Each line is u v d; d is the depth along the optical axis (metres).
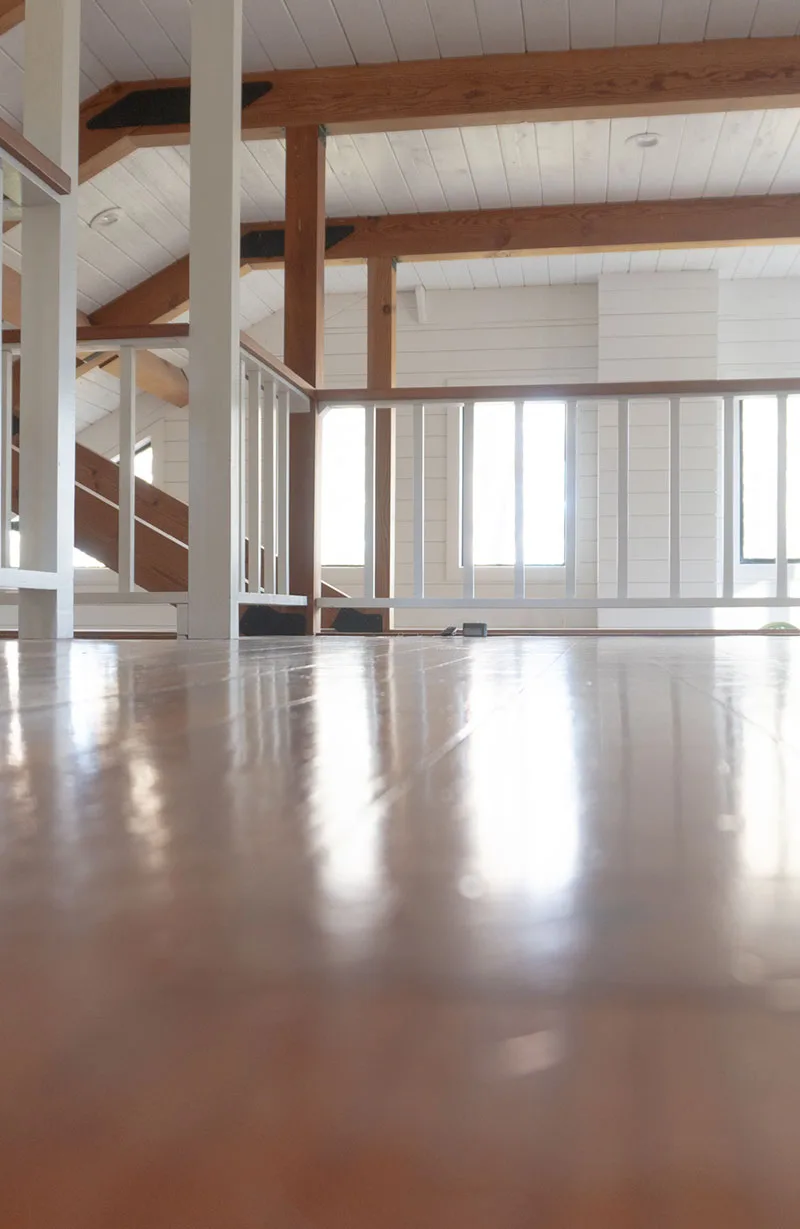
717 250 7.31
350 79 4.82
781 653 1.67
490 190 6.13
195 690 0.79
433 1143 0.09
